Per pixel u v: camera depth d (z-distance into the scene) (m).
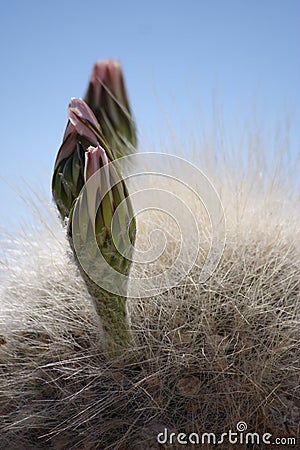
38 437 1.20
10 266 1.50
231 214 1.49
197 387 1.19
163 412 1.20
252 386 1.20
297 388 1.22
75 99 1.15
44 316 1.32
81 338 1.29
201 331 1.25
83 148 1.11
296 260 1.41
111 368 1.22
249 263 1.36
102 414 1.21
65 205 1.13
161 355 1.23
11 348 1.32
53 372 1.27
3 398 1.27
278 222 1.49
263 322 1.27
